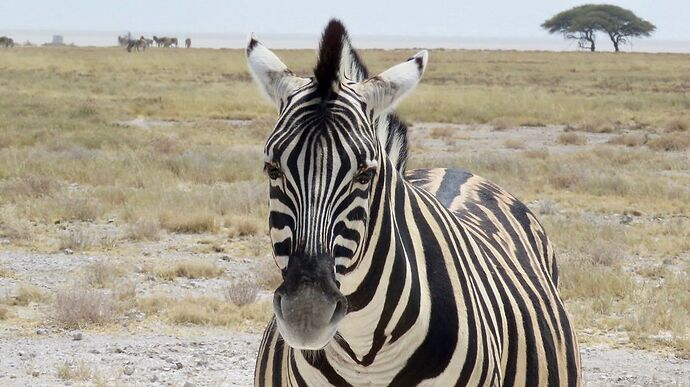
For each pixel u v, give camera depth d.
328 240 4.53
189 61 113.56
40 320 15.70
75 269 19.30
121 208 25.38
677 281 18.69
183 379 12.97
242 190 27.08
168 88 73.19
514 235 7.24
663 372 13.62
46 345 14.39
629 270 20.23
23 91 67.69
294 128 4.63
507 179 32.12
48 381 12.74
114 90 71.00
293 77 4.95
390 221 5.09
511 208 7.72
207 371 13.38
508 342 6.00
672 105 64.88
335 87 4.68
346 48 4.96
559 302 7.14
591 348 14.72
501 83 88.81
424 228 5.63
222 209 25.47
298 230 4.54
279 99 4.94
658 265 20.58
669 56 152.62
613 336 15.39
